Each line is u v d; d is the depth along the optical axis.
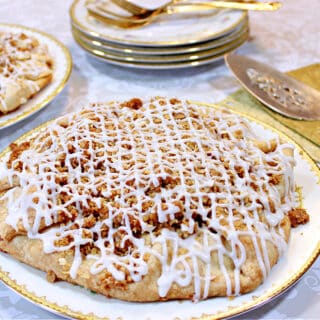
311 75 0.73
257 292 0.50
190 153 0.55
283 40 0.81
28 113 0.65
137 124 0.58
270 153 0.58
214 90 0.72
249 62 0.72
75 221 0.52
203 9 0.77
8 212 0.53
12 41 0.74
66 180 0.54
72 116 0.60
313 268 0.54
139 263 0.50
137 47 0.72
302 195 0.56
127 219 0.51
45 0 0.92
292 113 0.66
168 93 0.72
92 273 0.50
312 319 0.51
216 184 0.53
